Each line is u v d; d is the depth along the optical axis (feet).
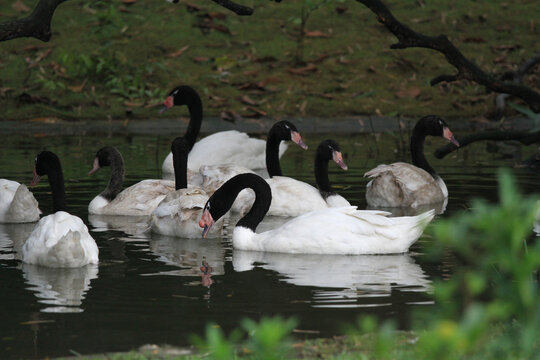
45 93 79.82
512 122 79.46
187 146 48.37
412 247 38.29
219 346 13.75
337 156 48.60
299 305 28.35
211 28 93.76
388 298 29.19
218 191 39.27
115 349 23.80
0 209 44.34
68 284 31.32
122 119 77.41
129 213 46.93
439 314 22.93
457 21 98.99
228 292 30.14
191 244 39.27
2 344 24.25
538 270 25.40
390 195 48.80
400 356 21.52
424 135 55.77
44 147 66.54
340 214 37.40
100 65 81.25
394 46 48.85
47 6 39.09
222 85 83.20
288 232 37.29
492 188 52.39
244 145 62.90
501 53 92.68
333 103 81.15
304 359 22.03
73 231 33.63
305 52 90.53
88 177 56.03
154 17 95.50
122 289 30.63
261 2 101.14
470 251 13.94
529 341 14.47
